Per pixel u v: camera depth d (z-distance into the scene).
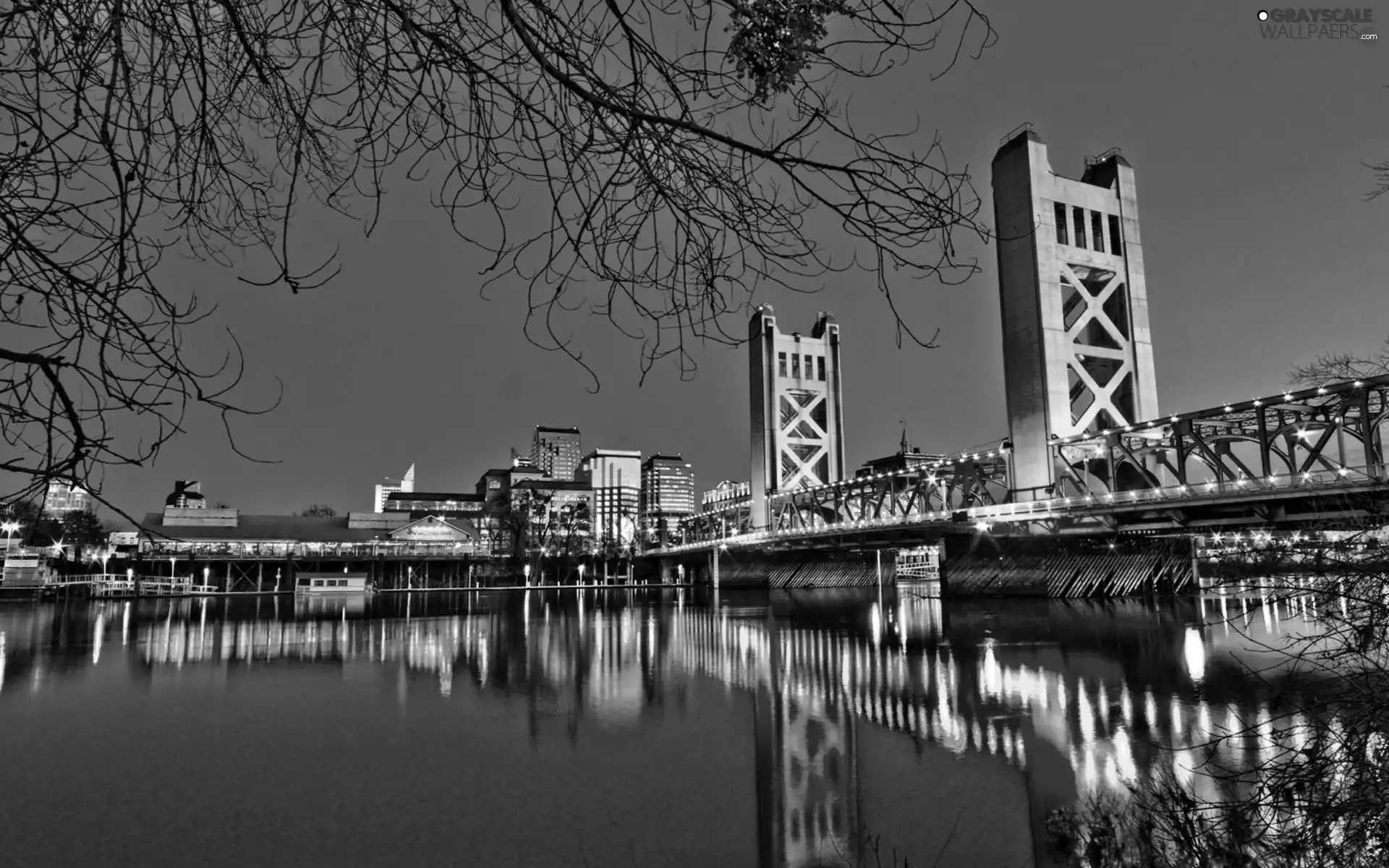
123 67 2.26
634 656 41.62
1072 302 83.25
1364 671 4.92
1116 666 34.56
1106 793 16.02
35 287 2.44
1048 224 76.31
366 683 33.00
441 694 30.39
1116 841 8.85
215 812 16.67
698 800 17.34
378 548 132.75
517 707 27.72
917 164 2.70
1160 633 45.31
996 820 15.54
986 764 19.67
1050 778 18.09
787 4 2.57
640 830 15.61
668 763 20.33
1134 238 80.31
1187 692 28.11
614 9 2.53
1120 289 80.50
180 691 31.08
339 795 17.84
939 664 36.97
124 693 30.59
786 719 25.42
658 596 108.50
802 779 18.83
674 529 189.50
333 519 145.75
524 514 148.25
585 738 23.06
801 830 15.48
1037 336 74.00
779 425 137.50
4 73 2.39
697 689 31.20
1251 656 34.53
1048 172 77.69
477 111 2.69
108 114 2.32
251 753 21.42
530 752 21.44
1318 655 5.32
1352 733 5.01
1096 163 84.75
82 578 100.19
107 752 21.50
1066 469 71.44
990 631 50.12
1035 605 65.19
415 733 23.72
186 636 52.41
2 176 2.39
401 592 119.19
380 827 15.88
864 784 18.33
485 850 14.70
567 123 2.73
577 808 16.92
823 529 97.75
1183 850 7.12
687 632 54.78
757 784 18.44
